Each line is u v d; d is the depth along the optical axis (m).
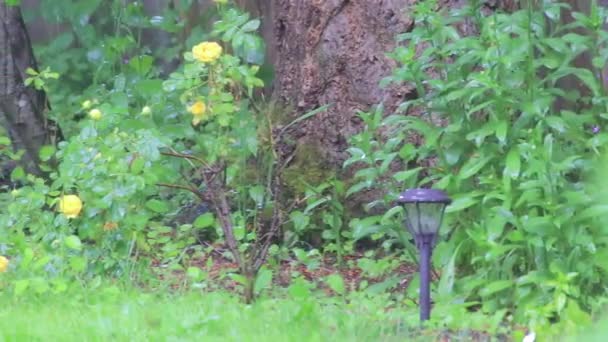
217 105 11.05
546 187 9.11
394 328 8.55
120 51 17.16
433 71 12.73
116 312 8.95
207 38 17.95
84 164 10.67
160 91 14.24
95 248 10.82
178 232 12.65
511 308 9.44
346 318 8.60
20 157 13.88
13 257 10.70
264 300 9.86
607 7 13.62
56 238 10.56
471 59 10.19
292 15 14.47
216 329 8.30
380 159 10.85
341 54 13.86
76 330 8.32
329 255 12.86
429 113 10.52
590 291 9.10
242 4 18.14
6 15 15.20
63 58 18.31
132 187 10.56
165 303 9.49
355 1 13.80
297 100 14.33
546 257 9.20
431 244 8.77
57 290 9.78
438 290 9.77
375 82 13.59
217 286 10.79
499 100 9.70
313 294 10.49
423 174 12.41
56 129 15.33
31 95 15.24
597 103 10.00
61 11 18.47
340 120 13.88
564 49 9.98
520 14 10.29
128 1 19.09
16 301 9.66
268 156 13.37
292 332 8.08
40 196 10.92
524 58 9.90
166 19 17.53
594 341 4.13
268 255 11.89
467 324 8.71
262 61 14.52
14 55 15.23
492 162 9.98
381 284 10.50
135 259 10.89
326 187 13.55
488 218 9.61
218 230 12.60
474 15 10.66
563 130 9.53
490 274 9.70
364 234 10.68
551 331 8.34
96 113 10.96
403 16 13.36
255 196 12.34
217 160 11.99
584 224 8.98
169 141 11.21
